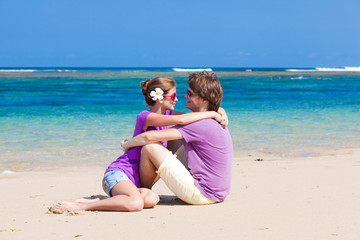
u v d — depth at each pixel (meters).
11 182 5.17
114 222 3.07
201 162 3.68
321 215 3.11
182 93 23.66
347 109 15.69
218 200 3.73
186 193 3.62
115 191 3.60
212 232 2.73
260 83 39.06
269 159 6.72
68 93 23.08
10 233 2.83
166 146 3.90
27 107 15.75
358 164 5.99
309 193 4.03
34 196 4.35
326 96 22.88
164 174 3.63
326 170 5.52
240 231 2.73
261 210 3.35
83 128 10.48
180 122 3.60
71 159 6.93
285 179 4.94
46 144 8.24
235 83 38.94
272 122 11.76
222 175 3.71
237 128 10.52
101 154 7.35
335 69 126.38
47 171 6.00
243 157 6.95
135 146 3.78
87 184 5.06
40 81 36.47
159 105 3.85
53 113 13.88
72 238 2.67
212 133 3.63
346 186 4.36
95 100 19.00
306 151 7.56
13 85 30.12
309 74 72.00
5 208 3.75
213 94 3.72
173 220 3.10
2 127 10.58
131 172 3.73
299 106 16.91
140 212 3.40
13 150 7.63
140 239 2.61
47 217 3.31
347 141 8.66
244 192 4.24
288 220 2.99
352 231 2.67
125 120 12.14
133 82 36.12
